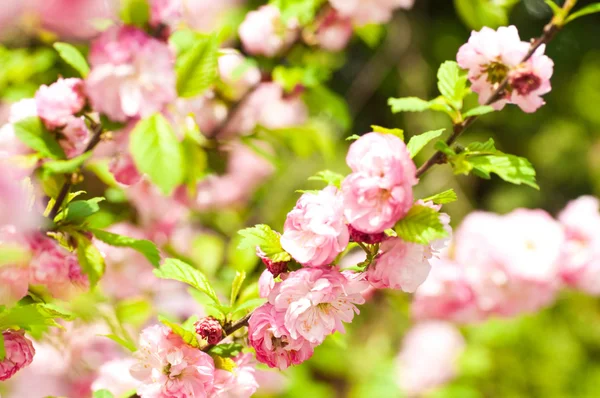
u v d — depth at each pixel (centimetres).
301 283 97
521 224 126
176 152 97
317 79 119
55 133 98
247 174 132
